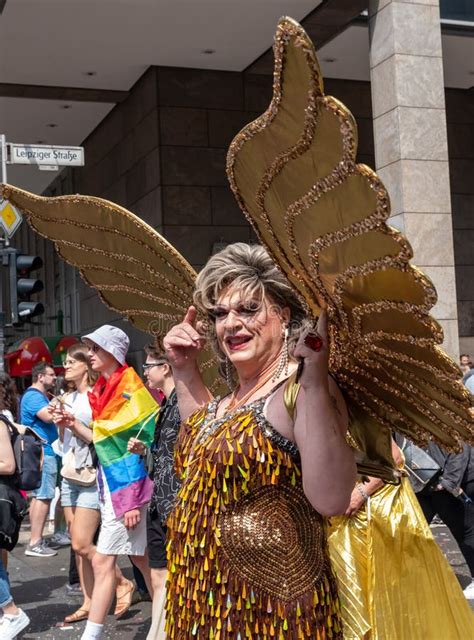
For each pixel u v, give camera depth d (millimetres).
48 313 25234
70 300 22734
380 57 11172
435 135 10977
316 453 1955
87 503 6199
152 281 3018
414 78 10945
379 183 1447
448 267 10898
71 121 19219
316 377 1975
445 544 8500
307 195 1662
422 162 10891
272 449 2082
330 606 2115
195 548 2141
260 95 17156
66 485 6523
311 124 1501
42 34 14508
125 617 6465
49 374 9070
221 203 16797
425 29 11039
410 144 10883
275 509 2084
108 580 5234
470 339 18438
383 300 1719
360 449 2145
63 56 15672
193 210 16625
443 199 10938
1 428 5770
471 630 4203
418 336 1728
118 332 5617
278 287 2213
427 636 4121
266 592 2068
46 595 7363
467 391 1768
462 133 18797
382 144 11164
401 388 1973
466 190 18734
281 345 2236
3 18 13695
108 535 5234
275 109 1558
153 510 4863
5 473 5668
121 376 5480
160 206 16438
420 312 1643
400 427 2121
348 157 1461
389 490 4246
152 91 16641
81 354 6539
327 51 15875
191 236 16578
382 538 4176
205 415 2367
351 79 17578
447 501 6531
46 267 25547
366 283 1714
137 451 5188
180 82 16656
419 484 6277
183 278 2836
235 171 1844
